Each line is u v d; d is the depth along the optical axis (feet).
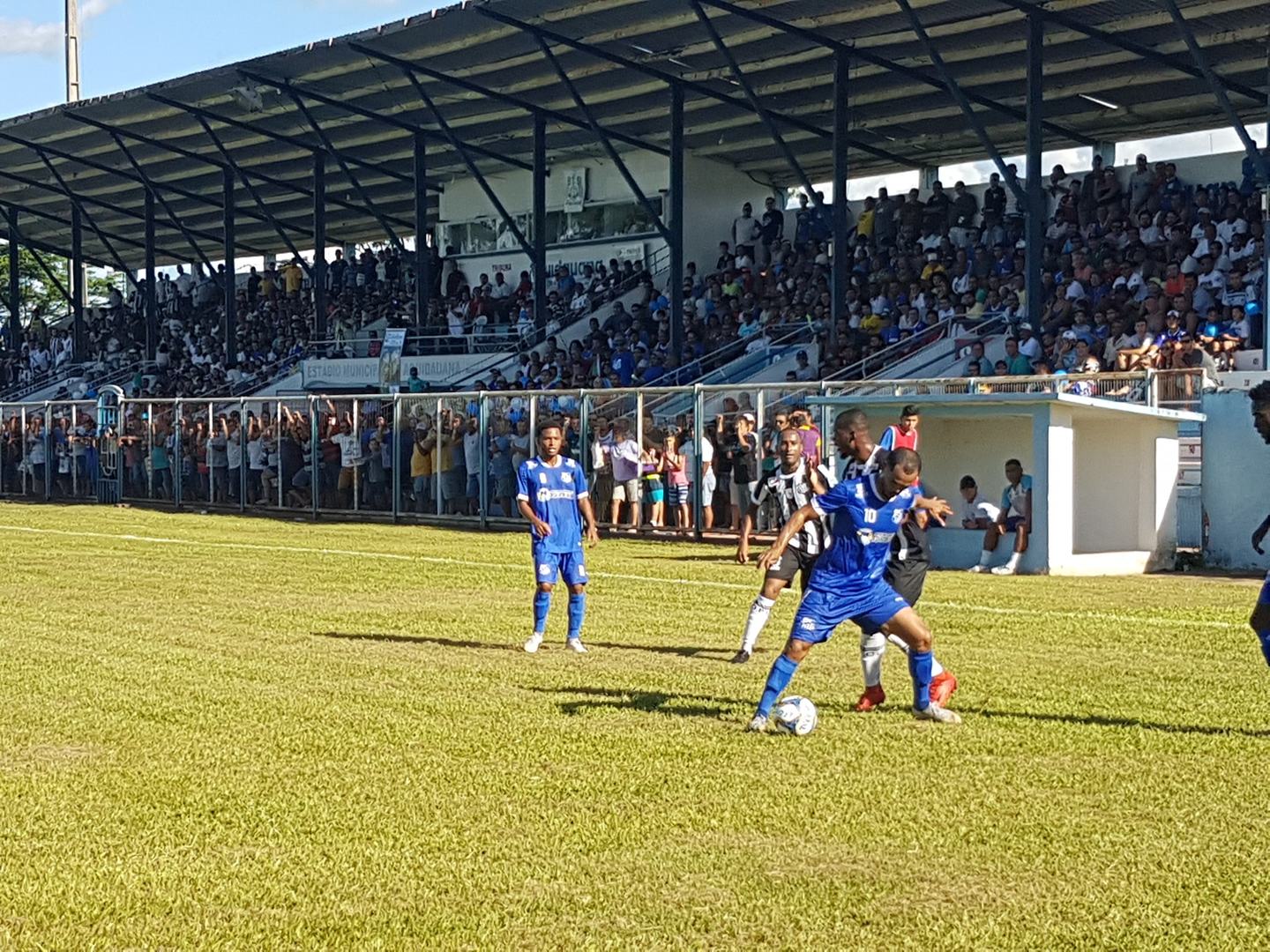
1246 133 80.69
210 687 32.58
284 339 157.28
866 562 27.53
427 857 19.99
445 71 115.24
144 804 22.59
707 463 75.15
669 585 54.29
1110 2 86.22
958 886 18.76
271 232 180.96
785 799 22.77
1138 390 65.16
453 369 131.54
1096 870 19.38
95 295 240.94
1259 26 90.22
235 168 147.02
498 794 23.12
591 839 20.75
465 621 44.34
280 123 137.08
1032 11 87.71
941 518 27.40
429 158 143.33
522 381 118.73
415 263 137.08
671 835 20.97
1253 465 63.31
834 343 99.66
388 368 118.93
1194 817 21.81
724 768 24.75
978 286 100.27
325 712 29.58
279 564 62.95
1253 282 84.84
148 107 133.90
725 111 119.65
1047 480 60.39
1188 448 67.10
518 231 126.21
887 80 107.34
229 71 119.96
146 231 165.27
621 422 79.00
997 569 61.36
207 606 47.75
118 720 28.81
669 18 98.53
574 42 103.50
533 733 27.55
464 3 100.17
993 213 107.55
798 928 17.29
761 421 73.20
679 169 111.96
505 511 85.51
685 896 18.42
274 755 25.75
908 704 30.30
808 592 27.81
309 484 98.53
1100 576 60.54
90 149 151.12
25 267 229.25
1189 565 65.00
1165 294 87.40
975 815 21.88
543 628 38.34
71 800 22.81
